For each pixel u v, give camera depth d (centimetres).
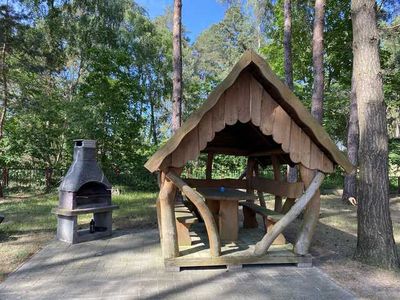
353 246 564
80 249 530
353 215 870
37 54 1224
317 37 861
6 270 431
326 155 452
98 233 604
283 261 450
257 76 428
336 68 1614
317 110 855
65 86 1644
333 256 504
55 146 1344
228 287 380
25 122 1320
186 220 505
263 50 1808
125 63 1302
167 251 436
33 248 534
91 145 614
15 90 1285
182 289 373
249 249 483
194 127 406
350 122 1069
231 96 428
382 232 460
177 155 414
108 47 1644
